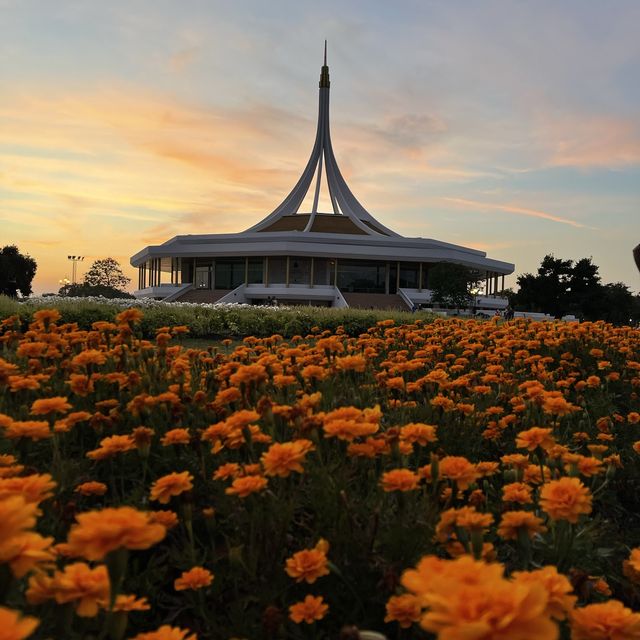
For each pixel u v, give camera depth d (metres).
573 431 3.48
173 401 2.58
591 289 51.56
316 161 64.69
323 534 1.79
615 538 2.40
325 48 64.50
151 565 1.77
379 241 53.44
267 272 51.72
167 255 54.56
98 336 3.88
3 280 49.78
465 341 5.35
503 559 1.96
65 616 1.15
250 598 1.57
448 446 2.81
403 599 1.34
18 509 0.84
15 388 2.52
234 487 1.59
